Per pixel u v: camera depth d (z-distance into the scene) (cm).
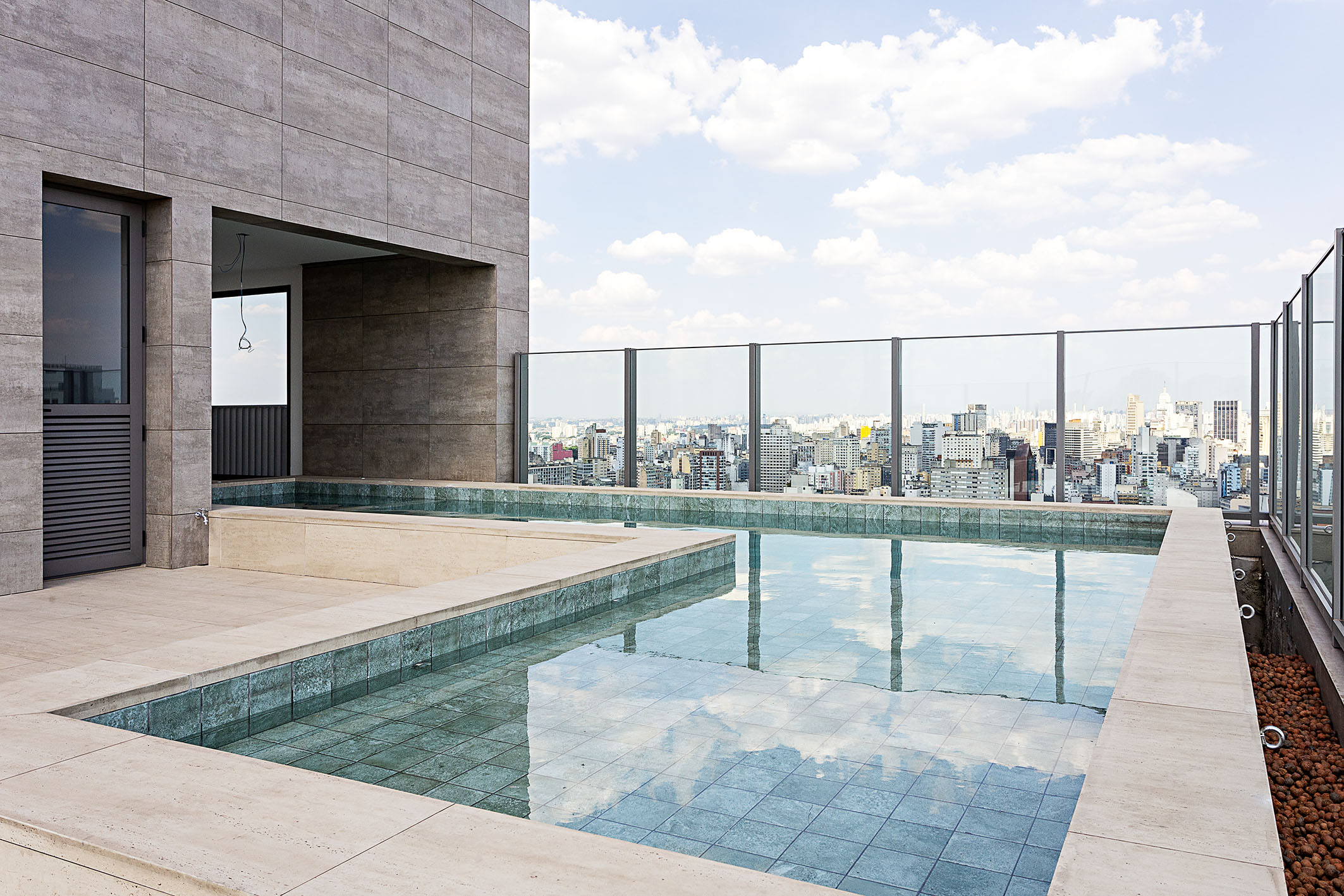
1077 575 663
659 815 269
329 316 1438
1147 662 321
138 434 797
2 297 667
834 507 1046
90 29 734
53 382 731
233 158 869
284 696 369
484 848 204
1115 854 187
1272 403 813
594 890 185
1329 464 461
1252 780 222
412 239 1124
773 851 247
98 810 223
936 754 316
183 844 204
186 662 351
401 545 756
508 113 1292
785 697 381
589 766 307
